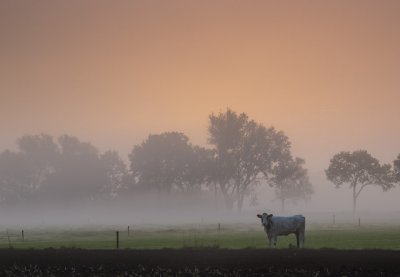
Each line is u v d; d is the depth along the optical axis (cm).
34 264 5912
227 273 5369
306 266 5581
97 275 5344
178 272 5416
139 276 5284
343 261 5784
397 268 5478
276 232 7100
